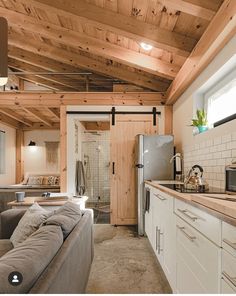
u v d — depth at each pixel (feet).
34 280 3.08
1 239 8.57
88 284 7.63
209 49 7.80
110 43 11.37
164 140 13.16
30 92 14.94
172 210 6.87
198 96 10.85
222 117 9.48
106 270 8.63
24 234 7.00
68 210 6.54
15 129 26.68
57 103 14.93
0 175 22.88
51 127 27.17
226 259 3.65
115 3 8.60
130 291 7.25
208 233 4.33
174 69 11.82
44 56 15.44
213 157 8.67
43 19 10.66
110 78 16.14
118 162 14.82
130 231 13.50
